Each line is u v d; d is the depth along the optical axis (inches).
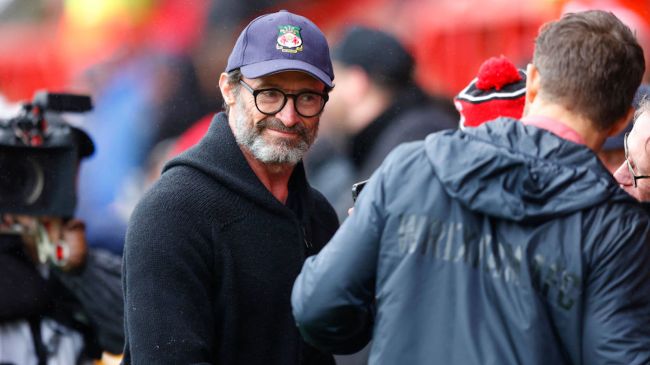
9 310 544.1
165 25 1015.0
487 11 814.5
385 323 303.4
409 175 307.9
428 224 302.4
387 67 760.3
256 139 394.0
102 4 1061.1
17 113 551.2
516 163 291.1
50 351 559.2
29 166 536.4
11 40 1154.0
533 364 289.6
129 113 1013.8
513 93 379.6
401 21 861.2
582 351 293.4
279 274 395.9
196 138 971.9
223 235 387.2
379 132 765.9
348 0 898.7
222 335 387.2
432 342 297.7
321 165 776.9
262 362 394.3
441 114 775.1
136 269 378.6
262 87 390.9
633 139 375.9
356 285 308.7
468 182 293.9
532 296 291.4
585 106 303.3
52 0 1120.2
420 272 301.6
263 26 396.8
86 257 552.4
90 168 1017.5
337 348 323.9
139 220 383.9
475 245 298.4
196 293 378.9
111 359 611.8
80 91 1072.2
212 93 995.9
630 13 757.9
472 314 295.0
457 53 824.3
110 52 1053.8
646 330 291.0
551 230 292.8
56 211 542.0
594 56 300.2
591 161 295.9
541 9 792.9
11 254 551.5
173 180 390.0
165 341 370.3
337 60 769.6
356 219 310.5
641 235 292.5
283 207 398.3
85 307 558.9
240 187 390.6
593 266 291.0
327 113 775.1
